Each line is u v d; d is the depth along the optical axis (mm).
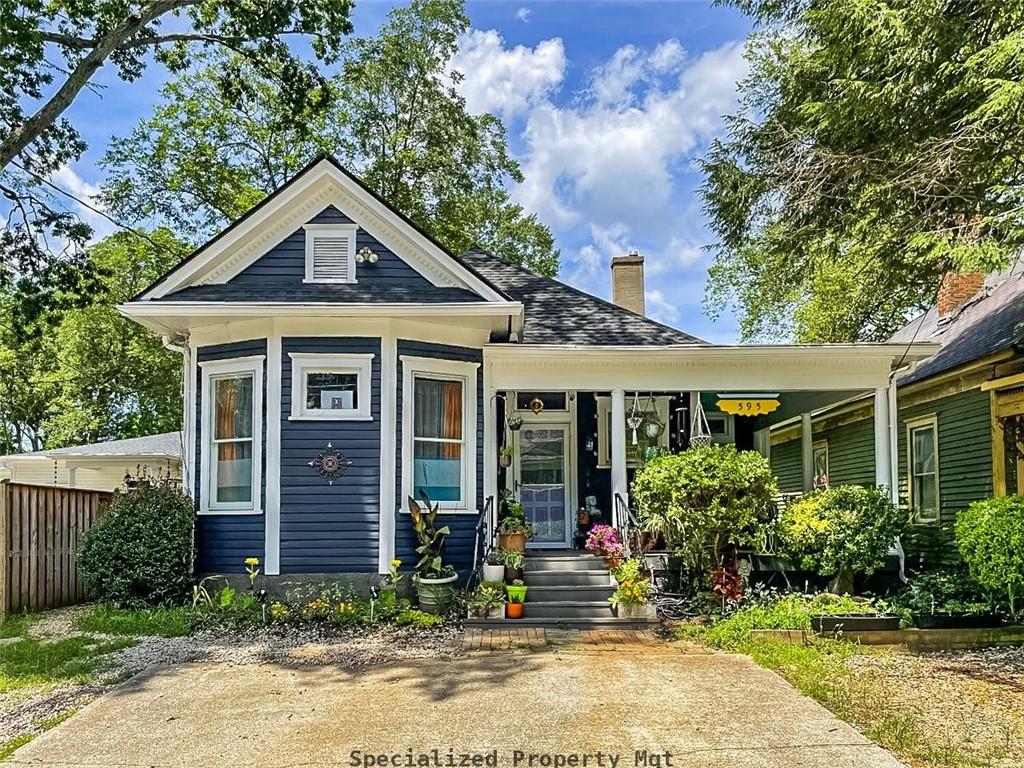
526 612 10047
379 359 10984
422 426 11359
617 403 11891
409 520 10953
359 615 9789
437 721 6016
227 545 10867
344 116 26312
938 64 9781
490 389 11844
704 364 11977
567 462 13969
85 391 34250
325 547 10680
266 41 15883
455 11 26578
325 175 11406
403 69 26453
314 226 11531
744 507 10312
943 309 16375
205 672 7625
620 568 10289
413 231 11438
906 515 10977
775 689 6852
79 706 6555
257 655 8344
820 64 11703
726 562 10891
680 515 10250
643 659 8016
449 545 11242
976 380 12562
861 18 10156
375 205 11461
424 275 11586
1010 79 8836
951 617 8969
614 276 17656
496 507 11773
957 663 7949
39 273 16094
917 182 9734
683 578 11258
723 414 15273
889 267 11664
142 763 5215
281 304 10602
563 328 13398
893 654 8367
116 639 9023
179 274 11172
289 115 19703
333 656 8289
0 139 14539
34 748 5508
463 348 11719
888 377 12094
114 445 24656
